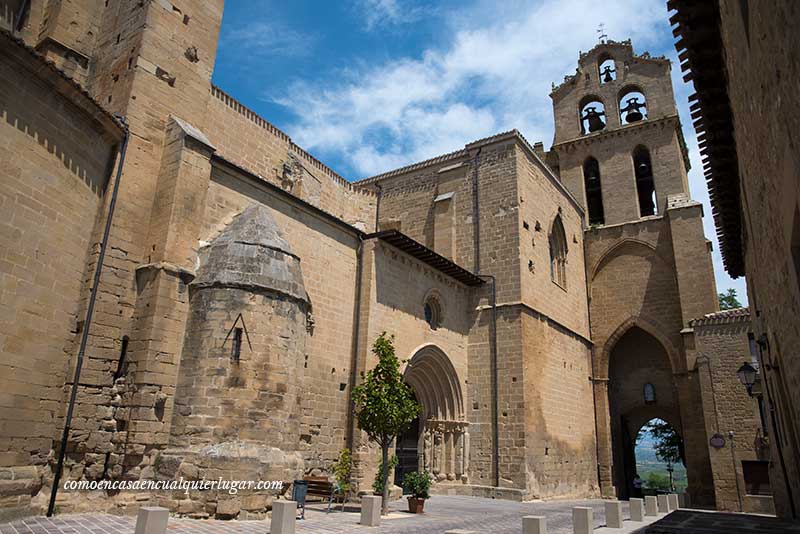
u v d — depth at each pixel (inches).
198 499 507.2
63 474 491.8
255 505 518.0
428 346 944.9
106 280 553.3
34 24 761.6
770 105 266.5
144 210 607.2
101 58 711.7
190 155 628.4
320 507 658.8
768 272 452.4
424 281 977.5
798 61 192.5
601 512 809.5
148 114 637.3
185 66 697.6
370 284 844.0
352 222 1177.4
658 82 1529.3
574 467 1130.7
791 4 186.2
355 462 754.8
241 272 597.6
